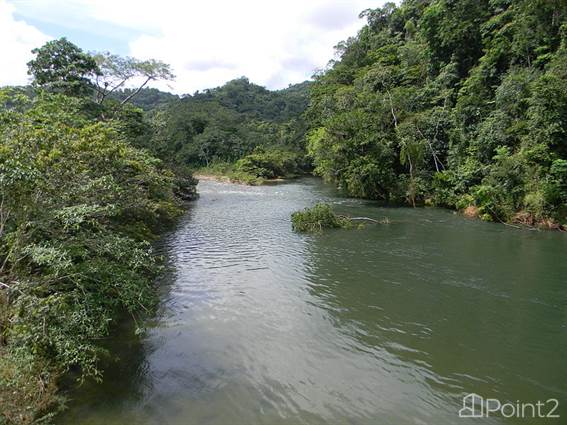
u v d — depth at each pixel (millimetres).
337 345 9008
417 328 9875
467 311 10891
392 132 34281
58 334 6730
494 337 9422
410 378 7727
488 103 27797
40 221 7918
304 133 70312
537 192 21531
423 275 13859
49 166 8391
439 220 24156
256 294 12109
